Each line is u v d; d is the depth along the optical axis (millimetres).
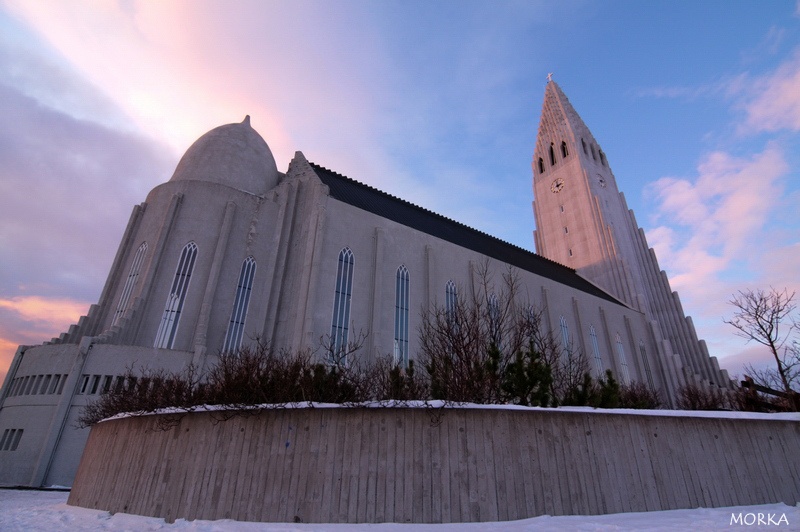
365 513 11648
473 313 22281
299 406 13070
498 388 16234
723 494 14008
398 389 16391
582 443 13461
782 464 15172
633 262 67000
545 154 78938
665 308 67000
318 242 32625
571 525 10836
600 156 78938
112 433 16656
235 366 17203
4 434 25922
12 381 27891
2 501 17641
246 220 36500
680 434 14523
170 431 14281
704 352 63594
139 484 14047
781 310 25781
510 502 12141
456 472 12273
